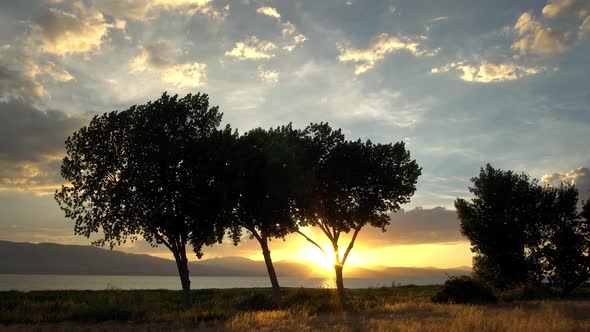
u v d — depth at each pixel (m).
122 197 30.47
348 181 32.16
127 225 31.47
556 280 43.03
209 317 22.08
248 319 19.56
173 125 31.92
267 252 32.38
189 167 31.70
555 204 43.91
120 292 43.25
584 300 31.30
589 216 42.69
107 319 22.48
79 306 25.89
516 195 44.47
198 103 32.94
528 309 23.03
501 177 45.56
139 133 30.97
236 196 32.44
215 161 31.53
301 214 34.16
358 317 20.98
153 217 30.83
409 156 34.22
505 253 43.31
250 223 33.00
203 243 34.25
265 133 33.34
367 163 32.78
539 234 44.19
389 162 33.72
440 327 14.99
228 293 45.91
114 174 31.67
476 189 47.00
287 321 19.31
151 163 31.00
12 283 142.00
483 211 45.75
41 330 18.20
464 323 15.66
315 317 21.31
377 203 33.28
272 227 33.41
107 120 31.83
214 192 31.73
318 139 33.53
